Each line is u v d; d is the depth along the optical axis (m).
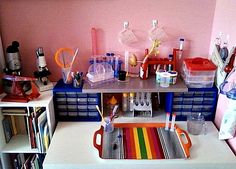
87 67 1.47
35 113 1.28
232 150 1.18
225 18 1.21
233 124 1.14
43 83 1.38
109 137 1.24
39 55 1.33
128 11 1.33
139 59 1.45
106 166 1.07
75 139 1.23
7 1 1.30
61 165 1.07
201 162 1.07
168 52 1.43
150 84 1.32
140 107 1.41
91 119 1.40
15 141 1.40
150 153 1.11
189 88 1.30
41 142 1.31
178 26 1.37
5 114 1.32
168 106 1.39
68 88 1.31
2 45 1.39
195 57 1.44
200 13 1.34
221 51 1.24
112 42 1.41
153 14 1.34
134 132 1.28
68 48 1.37
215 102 1.34
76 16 1.34
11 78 1.24
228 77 1.18
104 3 1.32
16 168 1.50
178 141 1.21
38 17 1.34
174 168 1.08
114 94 1.49
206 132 1.29
